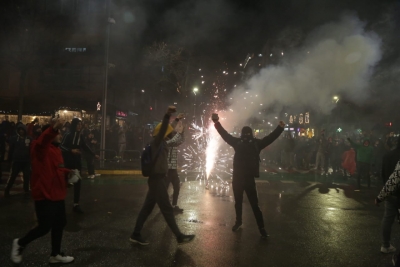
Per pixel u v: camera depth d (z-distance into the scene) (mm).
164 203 5820
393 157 5668
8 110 26438
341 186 13594
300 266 5234
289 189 12594
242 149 6770
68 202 9422
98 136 19672
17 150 10031
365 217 8391
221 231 6957
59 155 5227
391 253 5848
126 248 5836
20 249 4914
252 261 5387
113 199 9930
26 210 8359
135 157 21172
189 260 5352
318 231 7113
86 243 6055
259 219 6648
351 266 5281
